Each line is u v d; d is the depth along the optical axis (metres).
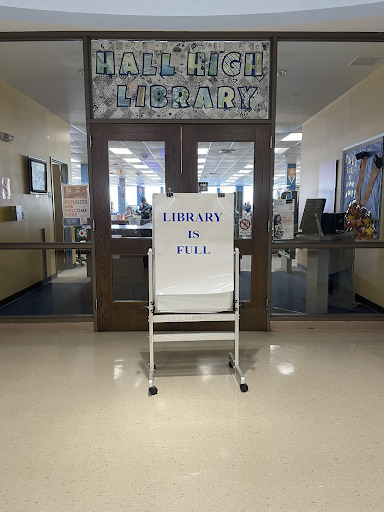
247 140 3.83
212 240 2.80
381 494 1.75
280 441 2.14
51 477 1.86
